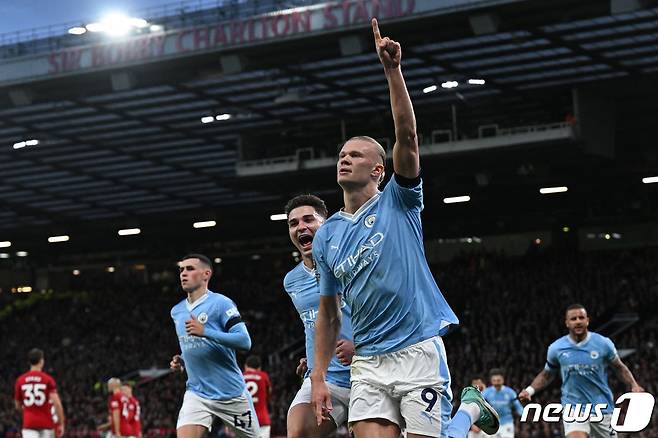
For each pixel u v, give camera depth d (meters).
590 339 11.91
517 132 34.56
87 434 39.62
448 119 38.06
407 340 5.80
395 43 5.58
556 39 29.77
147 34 31.73
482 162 38.06
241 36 30.59
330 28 29.42
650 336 37.62
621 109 36.84
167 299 59.66
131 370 51.41
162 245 64.88
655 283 43.66
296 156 38.56
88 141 40.44
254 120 37.97
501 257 52.56
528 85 34.25
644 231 53.09
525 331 42.59
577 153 36.34
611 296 43.84
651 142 40.66
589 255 49.28
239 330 10.66
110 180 47.50
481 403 6.73
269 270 63.81
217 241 64.06
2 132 39.09
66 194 50.34
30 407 17.72
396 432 5.88
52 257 69.12
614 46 30.34
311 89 34.50
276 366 44.38
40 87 34.09
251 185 42.06
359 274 5.87
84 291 66.88
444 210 53.38
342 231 5.97
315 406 6.12
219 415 10.77
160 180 47.62
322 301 6.21
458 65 32.38
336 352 6.78
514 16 27.88
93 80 33.44
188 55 31.28
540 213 54.84
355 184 5.95
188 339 10.75
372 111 37.09
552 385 34.88
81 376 51.44
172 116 37.34
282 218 57.03
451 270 52.34
